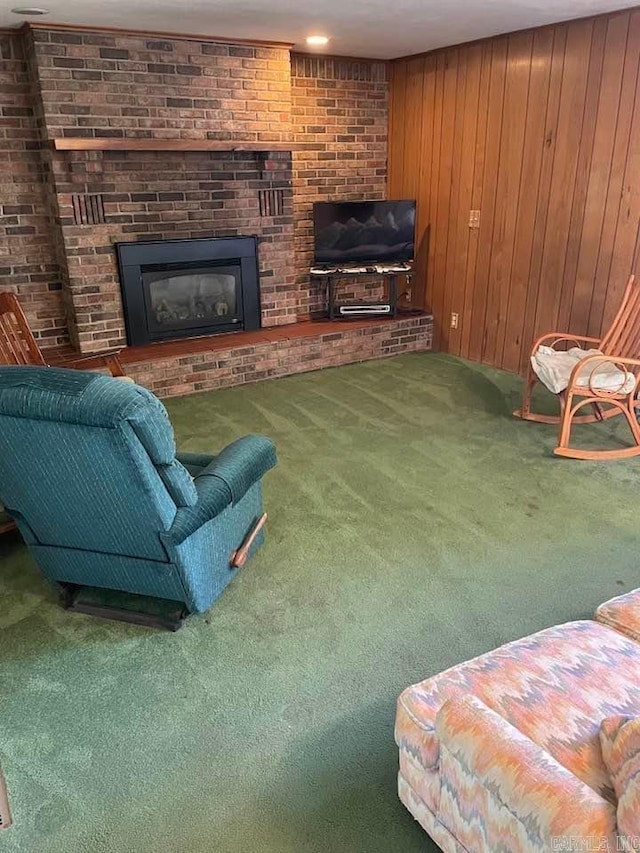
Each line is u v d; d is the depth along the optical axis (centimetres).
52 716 191
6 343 344
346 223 527
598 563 261
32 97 427
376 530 287
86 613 236
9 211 447
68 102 413
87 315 465
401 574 256
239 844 154
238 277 513
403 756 146
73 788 169
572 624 164
